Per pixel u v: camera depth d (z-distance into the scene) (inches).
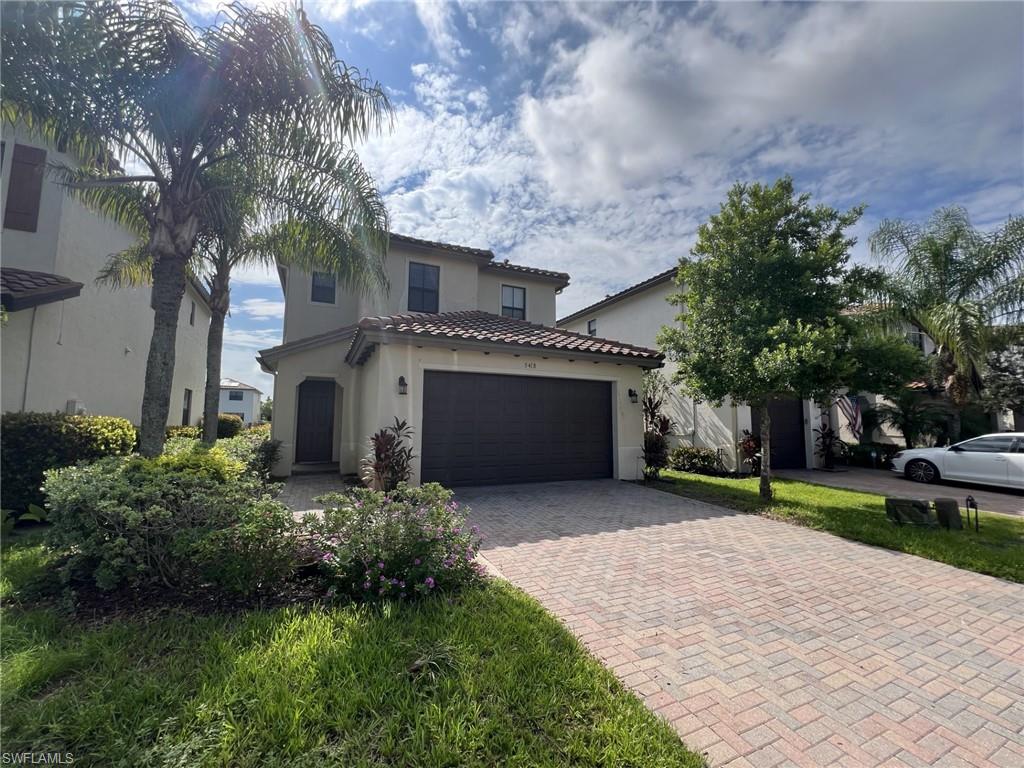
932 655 150.3
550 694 116.6
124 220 346.9
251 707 105.6
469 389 431.5
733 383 358.6
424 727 102.1
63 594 160.9
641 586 201.8
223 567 160.1
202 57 261.3
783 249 359.3
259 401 2333.9
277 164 311.4
